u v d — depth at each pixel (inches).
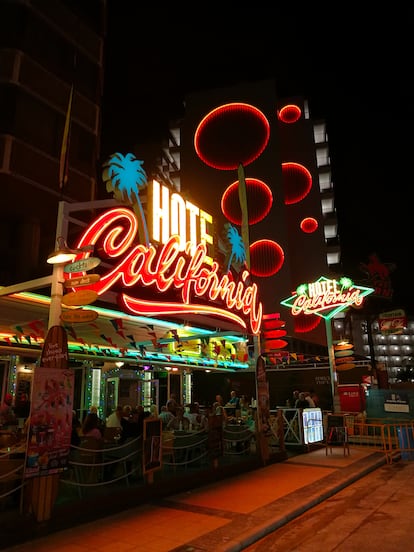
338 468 466.3
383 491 379.9
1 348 467.2
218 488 374.6
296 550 243.0
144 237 420.8
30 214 803.4
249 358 832.3
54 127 850.8
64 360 288.7
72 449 338.3
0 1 833.5
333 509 324.8
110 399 677.3
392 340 4539.9
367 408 758.5
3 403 438.3
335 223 2532.0
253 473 440.5
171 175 2524.6
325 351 1940.2
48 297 380.2
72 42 919.7
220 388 954.7
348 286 780.0
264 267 2070.6
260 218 2145.7
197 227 530.0
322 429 633.6
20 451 274.7
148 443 339.6
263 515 294.8
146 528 268.4
